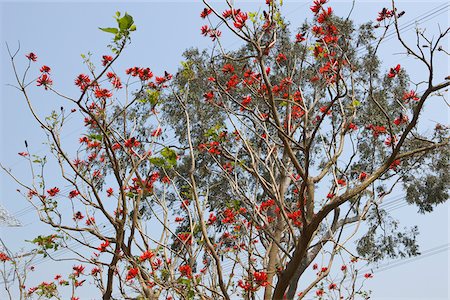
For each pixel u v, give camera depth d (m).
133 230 6.26
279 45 9.05
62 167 6.74
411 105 7.25
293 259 5.23
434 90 5.04
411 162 10.38
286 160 7.54
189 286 5.40
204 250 6.70
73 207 7.06
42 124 6.11
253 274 5.72
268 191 6.04
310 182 5.97
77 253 6.14
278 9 5.55
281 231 6.82
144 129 7.83
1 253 8.29
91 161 7.02
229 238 6.91
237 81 6.69
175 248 7.99
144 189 6.51
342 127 6.30
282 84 6.92
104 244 6.25
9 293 8.17
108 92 6.41
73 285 7.25
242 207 7.28
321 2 5.93
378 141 9.72
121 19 4.95
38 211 6.48
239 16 5.41
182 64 6.32
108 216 6.24
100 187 7.21
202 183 9.62
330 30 6.02
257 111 6.89
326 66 6.34
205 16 5.89
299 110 7.46
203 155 9.76
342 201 5.07
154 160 5.16
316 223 5.09
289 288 6.77
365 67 10.19
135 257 6.16
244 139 6.44
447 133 7.16
